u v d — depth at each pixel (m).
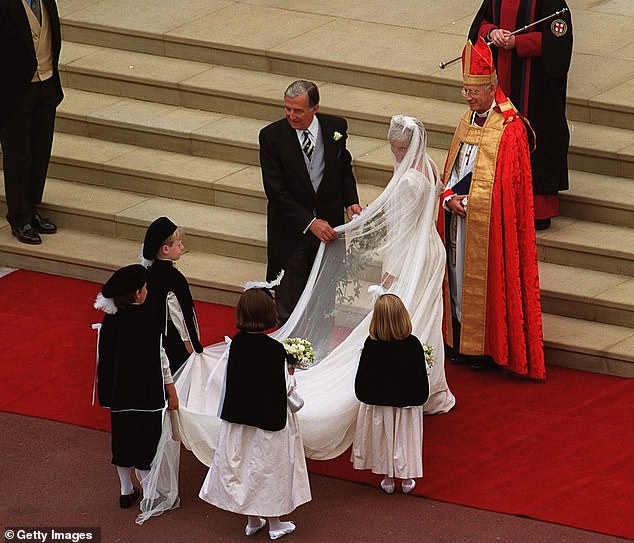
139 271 28.78
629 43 45.25
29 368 35.50
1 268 42.00
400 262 32.16
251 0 50.69
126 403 28.83
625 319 35.50
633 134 40.53
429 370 32.00
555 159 37.47
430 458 30.84
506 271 33.81
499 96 34.22
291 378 28.09
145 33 47.56
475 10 48.91
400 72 43.59
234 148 42.91
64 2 50.47
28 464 31.33
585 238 37.44
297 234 33.94
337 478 30.47
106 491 30.20
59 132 45.84
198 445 29.83
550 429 31.84
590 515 28.34
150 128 44.09
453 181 34.59
